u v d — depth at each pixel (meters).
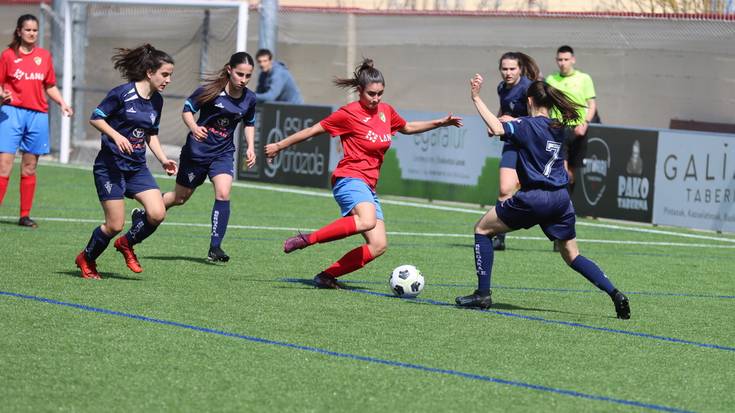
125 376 15.81
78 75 58.06
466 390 15.76
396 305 22.16
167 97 56.59
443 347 18.44
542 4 56.41
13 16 62.31
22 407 14.17
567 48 36.84
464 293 24.16
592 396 15.74
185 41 56.16
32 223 32.25
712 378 17.17
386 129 23.34
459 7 59.25
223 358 17.06
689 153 39.59
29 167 32.16
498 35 55.84
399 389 15.67
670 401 15.69
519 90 29.64
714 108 49.78
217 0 53.22
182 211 38.22
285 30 62.69
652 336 20.25
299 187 49.03
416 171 46.81
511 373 16.88
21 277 23.39
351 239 32.78
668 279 27.86
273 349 17.78
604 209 41.78
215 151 27.27
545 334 19.92
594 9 55.16
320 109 48.12
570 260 21.94
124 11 57.78
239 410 14.34
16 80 31.84
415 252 30.67
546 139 21.08
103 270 24.97
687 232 38.97
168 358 16.92
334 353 17.67
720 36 49.47
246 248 29.91
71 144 58.09
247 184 49.50
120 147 22.22
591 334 20.12
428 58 58.31
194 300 21.70
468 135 44.97
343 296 22.95
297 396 15.09
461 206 44.66
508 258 30.33
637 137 40.81
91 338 17.98
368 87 22.92
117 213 23.12
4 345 17.30
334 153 47.78
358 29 60.75
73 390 15.02
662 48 51.12
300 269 26.56
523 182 21.34
